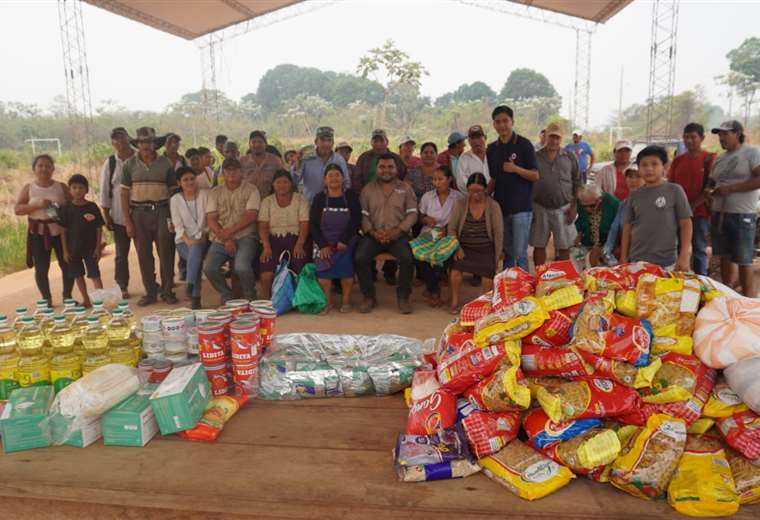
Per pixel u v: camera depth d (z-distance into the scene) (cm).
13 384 300
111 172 646
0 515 249
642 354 233
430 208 627
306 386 312
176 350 319
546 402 237
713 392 238
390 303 614
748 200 548
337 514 211
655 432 222
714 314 245
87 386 260
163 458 248
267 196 612
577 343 240
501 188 572
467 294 637
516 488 214
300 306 566
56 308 620
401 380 314
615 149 692
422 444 238
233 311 336
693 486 208
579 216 623
